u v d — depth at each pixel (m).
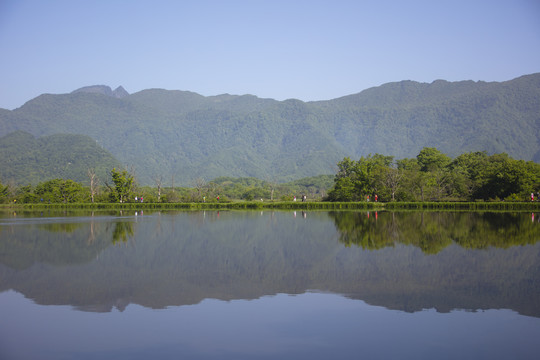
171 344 11.05
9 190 126.44
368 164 103.06
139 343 11.12
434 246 27.09
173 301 14.88
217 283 17.47
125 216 62.88
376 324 12.40
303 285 17.06
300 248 27.09
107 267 20.94
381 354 10.38
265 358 10.20
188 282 17.69
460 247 26.59
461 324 12.36
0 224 46.50
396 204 83.31
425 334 11.61
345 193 97.25
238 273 19.41
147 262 22.31
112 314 13.47
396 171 99.00
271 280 17.94
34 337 11.56
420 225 42.22
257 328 12.13
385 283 17.23
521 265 20.59
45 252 25.73
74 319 13.01
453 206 79.44
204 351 10.62
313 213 69.44
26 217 60.81
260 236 34.09
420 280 17.69
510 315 13.12
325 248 26.97
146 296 15.52
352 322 12.58
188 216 62.53
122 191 103.94
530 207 73.88
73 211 82.56
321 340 11.25
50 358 10.26
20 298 15.34
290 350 10.64
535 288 16.30
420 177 98.31
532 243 28.17
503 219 49.38
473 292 15.77
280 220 52.28
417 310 13.69
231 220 52.91
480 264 20.91
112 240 31.53
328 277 18.42
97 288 16.70
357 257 23.31
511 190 88.31
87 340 11.34
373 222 46.81
